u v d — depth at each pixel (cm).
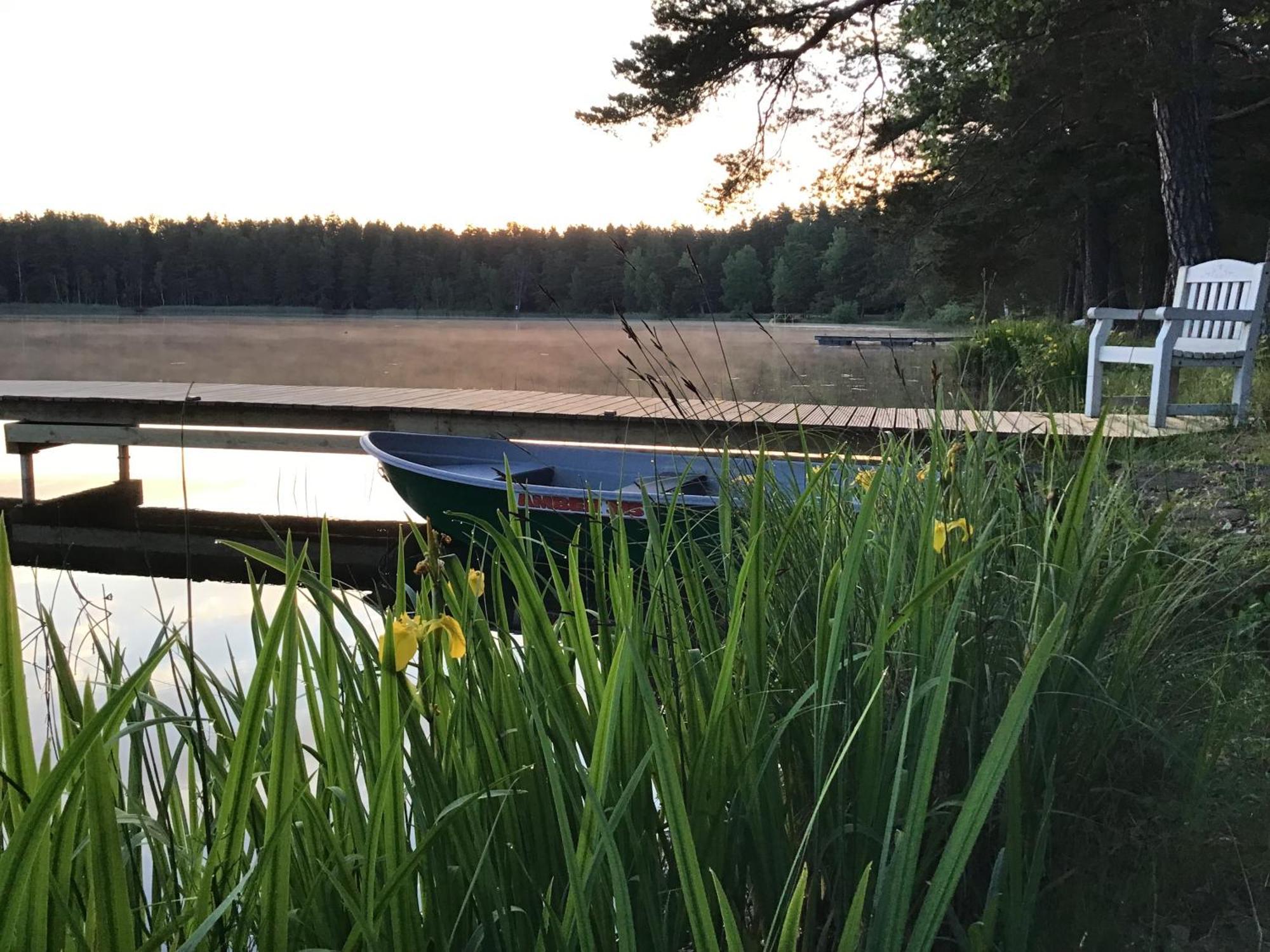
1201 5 1325
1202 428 523
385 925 102
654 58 1438
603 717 104
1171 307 536
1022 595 187
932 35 1464
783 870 128
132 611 500
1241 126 2123
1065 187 2289
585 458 680
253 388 973
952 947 145
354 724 125
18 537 775
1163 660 205
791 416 462
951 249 2328
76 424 877
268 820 94
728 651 119
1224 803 178
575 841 119
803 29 1448
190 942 82
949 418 455
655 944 112
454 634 104
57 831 82
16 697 86
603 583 149
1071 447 325
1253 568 295
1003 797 153
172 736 205
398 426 796
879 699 126
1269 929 155
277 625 92
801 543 200
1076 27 1507
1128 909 158
